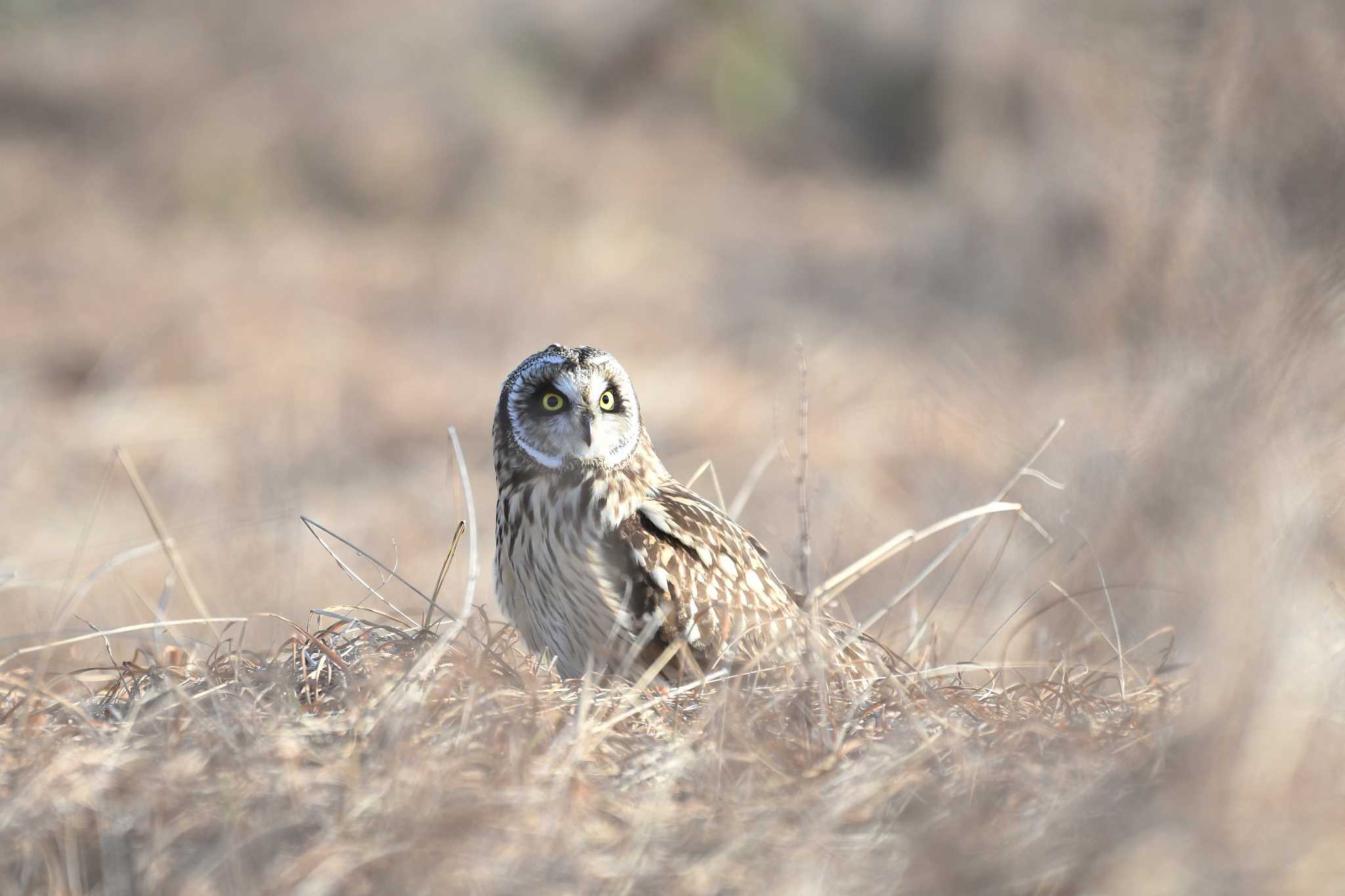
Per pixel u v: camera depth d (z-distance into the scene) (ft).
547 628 35.55
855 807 22.15
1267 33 46.21
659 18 185.88
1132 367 45.91
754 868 20.30
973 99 158.71
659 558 34.06
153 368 88.43
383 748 23.17
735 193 161.58
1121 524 38.99
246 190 145.79
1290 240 40.01
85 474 71.20
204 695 26.35
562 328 105.70
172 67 164.96
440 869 19.90
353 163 148.66
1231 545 25.84
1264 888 18.84
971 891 19.19
